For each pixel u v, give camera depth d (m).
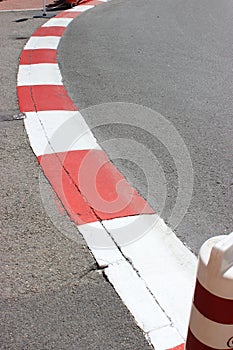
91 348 2.57
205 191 4.05
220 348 1.91
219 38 8.73
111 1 11.70
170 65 7.18
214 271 1.78
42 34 8.51
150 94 6.06
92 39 8.34
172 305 2.86
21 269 3.09
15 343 2.58
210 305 1.84
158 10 10.86
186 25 9.59
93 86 6.24
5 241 3.33
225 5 11.64
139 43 8.22
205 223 3.66
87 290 2.94
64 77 6.51
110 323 2.72
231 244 1.79
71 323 2.71
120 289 2.95
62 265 3.13
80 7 10.84
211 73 6.92
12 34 8.47
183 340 2.62
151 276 3.07
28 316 2.74
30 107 5.50
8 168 4.23
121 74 6.72
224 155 4.64
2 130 4.92
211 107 5.75
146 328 2.69
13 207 3.70
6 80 6.32
